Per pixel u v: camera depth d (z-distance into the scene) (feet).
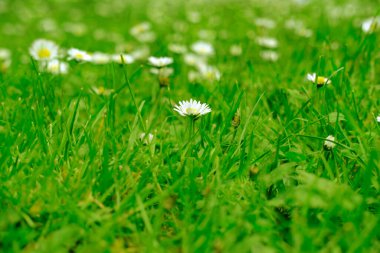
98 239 1.03
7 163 1.29
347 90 1.56
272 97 1.64
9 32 3.64
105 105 1.43
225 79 1.82
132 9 4.55
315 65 1.70
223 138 1.38
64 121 1.43
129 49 2.31
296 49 2.06
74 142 1.34
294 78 1.76
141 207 1.11
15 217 1.10
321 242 1.07
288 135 1.35
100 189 1.22
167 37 2.67
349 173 1.29
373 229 1.07
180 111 1.32
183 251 1.01
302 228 1.02
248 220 1.13
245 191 1.22
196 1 4.63
